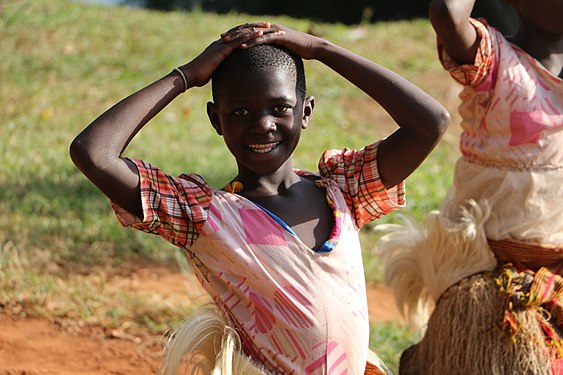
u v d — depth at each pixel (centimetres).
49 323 680
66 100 1471
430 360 543
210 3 3209
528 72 526
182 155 1204
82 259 827
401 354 604
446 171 1244
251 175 398
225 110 383
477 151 539
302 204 398
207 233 383
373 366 422
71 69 1627
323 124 1482
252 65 377
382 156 405
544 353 510
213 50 383
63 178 1055
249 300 383
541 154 524
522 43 548
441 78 1752
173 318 712
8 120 1345
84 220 930
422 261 564
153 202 378
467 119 548
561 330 521
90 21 1867
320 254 385
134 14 1980
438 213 561
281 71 379
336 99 1634
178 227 382
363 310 392
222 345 378
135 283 792
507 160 529
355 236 400
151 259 862
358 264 395
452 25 504
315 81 1692
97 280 782
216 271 386
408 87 397
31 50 1692
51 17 1839
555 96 527
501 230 536
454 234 541
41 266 790
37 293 715
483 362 514
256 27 387
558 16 529
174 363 386
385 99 398
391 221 1009
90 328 681
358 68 400
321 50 399
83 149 367
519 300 514
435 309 551
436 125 393
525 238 532
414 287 596
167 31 1878
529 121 521
